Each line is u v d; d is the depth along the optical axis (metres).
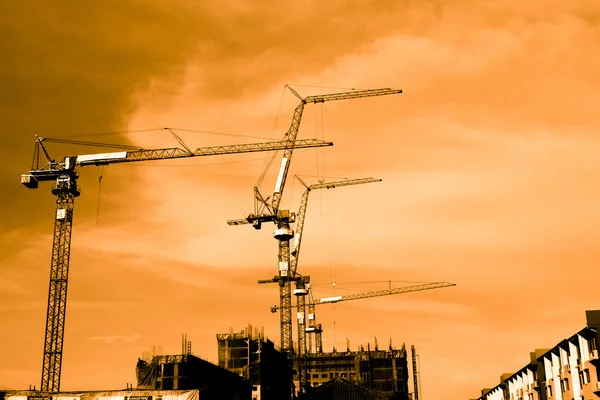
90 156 152.50
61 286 139.62
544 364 114.19
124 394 90.50
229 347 198.38
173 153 159.25
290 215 196.38
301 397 152.50
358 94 182.25
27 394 90.88
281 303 199.25
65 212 145.88
